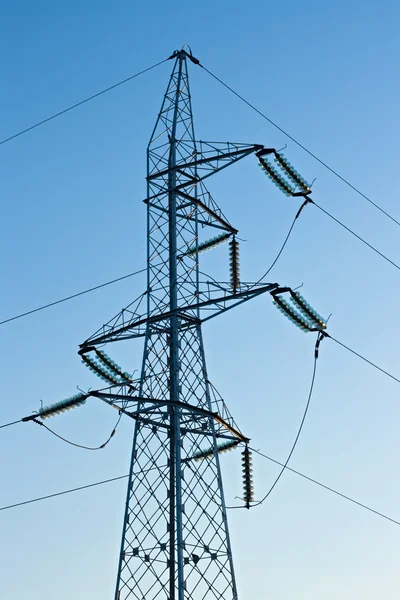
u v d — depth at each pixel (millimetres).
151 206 44594
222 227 45406
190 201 44031
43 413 42188
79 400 41375
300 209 43500
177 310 40406
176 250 42719
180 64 47188
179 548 36719
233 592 37094
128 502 39250
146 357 41281
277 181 43250
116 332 42125
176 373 40438
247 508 42750
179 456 38719
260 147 42719
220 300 40031
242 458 43219
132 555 38375
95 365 44438
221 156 43375
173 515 38531
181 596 35938
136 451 39938
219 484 38781
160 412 40125
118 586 38000
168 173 44406
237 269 45656
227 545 37844
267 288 39719
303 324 40812
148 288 42625
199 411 39094
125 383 41594
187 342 41406
